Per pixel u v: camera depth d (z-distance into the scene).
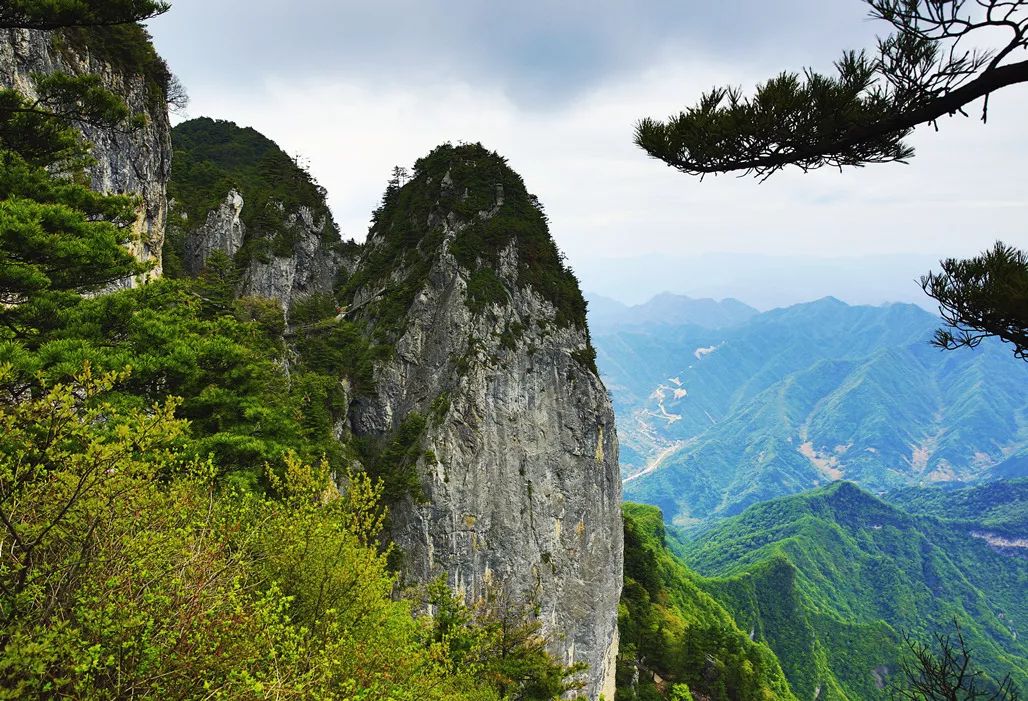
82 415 12.58
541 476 75.75
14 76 40.38
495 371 73.12
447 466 67.38
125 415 18.88
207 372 26.72
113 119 25.36
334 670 12.10
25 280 20.73
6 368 13.39
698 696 97.75
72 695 8.70
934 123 8.81
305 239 100.69
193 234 90.00
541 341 78.94
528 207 87.81
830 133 9.16
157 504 12.34
